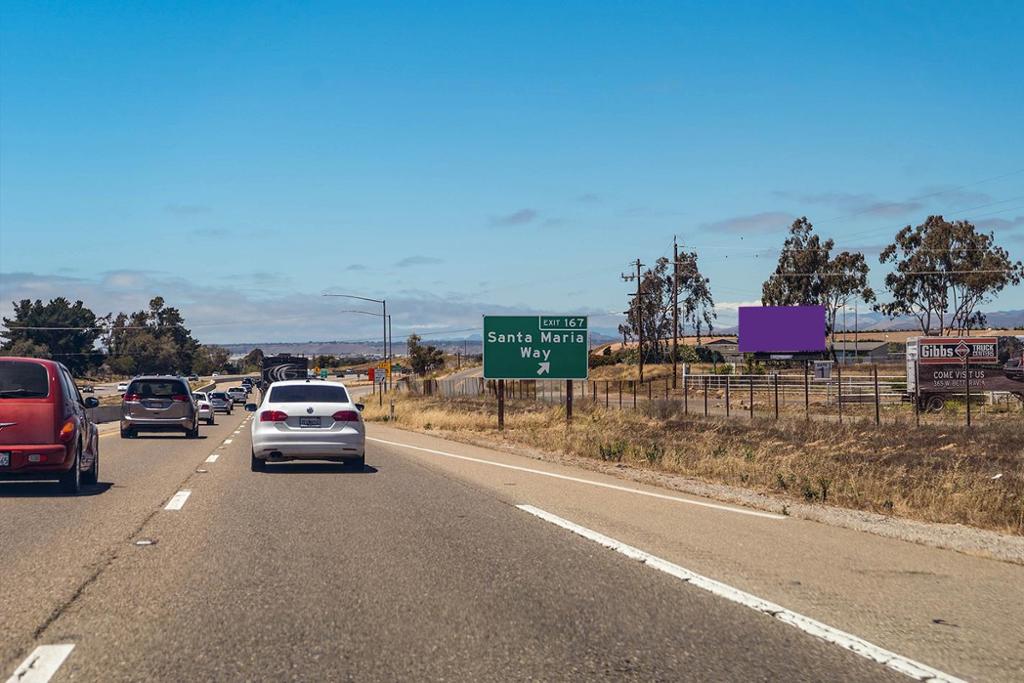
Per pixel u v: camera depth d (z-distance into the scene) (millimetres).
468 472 18578
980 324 93812
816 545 10227
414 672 5676
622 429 31859
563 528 11203
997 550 10195
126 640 6320
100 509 12688
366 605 7340
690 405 54438
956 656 6109
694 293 111625
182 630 6578
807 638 6488
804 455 22391
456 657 5984
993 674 5738
